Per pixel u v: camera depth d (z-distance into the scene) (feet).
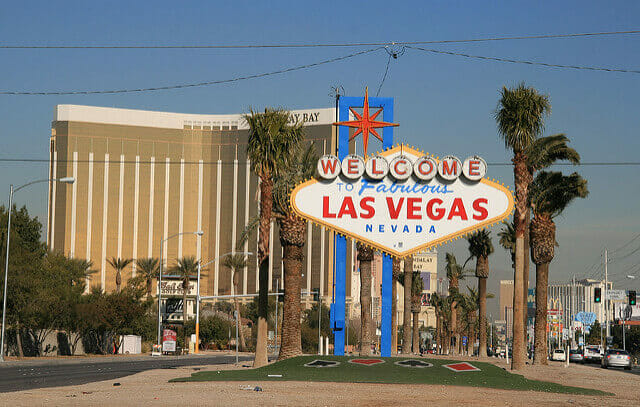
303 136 134.62
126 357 240.94
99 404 64.75
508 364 163.43
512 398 79.71
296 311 132.16
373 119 129.08
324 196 122.72
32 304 205.46
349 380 98.89
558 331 401.70
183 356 265.13
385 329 128.06
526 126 127.85
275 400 70.79
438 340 396.37
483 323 232.12
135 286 302.86
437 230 121.29
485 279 233.55
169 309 394.52
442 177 120.78
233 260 385.09
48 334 240.53
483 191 120.88
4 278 189.16
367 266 179.73
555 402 76.18
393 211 122.01
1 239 200.44
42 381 101.71
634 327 526.57
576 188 161.07
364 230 122.11
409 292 236.22
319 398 74.02
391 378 101.45
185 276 391.04
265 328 133.28
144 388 85.56
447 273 337.11
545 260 164.04
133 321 288.92
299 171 136.87
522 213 130.93
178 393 77.77
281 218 134.31
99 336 275.80
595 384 112.27
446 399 76.02
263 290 133.08
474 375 106.11
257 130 129.90
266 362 132.67
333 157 122.31
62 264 273.54
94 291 286.87
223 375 107.86
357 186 122.72
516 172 131.23
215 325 408.46
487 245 232.32
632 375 155.94
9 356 214.48
